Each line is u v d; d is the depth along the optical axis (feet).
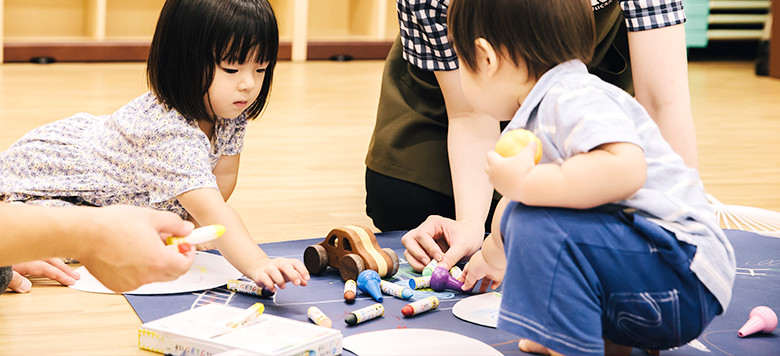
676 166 3.01
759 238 4.94
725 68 14.83
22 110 8.46
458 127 4.61
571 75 3.05
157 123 4.16
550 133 2.98
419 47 4.60
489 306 3.76
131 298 3.77
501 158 2.88
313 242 4.75
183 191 4.01
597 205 2.84
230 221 3.89
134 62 12.75
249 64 4.15
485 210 4.47
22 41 12.28
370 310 3.59
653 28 3.95
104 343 3.33
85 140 4.47
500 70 3.18
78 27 13.53
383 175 5.12
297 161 7.12
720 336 3.51
